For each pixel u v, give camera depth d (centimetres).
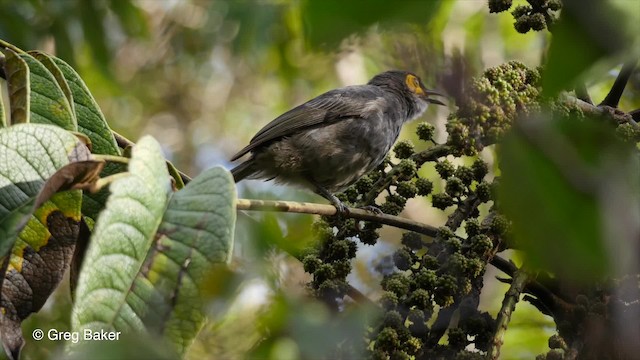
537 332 1159
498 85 544
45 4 1490
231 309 494
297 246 600
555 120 266
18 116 489
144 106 2325
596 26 229
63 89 535
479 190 727
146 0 2247
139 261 404
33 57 532
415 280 613
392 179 812
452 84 389
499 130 518
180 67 2269
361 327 459
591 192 259
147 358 328
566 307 609
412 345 551
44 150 445
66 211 493
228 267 458
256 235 529
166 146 2414
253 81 2297
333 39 259
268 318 466
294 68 1767
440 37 412
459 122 549
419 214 1875
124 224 404
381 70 1900
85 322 384
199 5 2192
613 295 574
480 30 1472
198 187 435
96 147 544
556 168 260
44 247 490
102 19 1541
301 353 445
